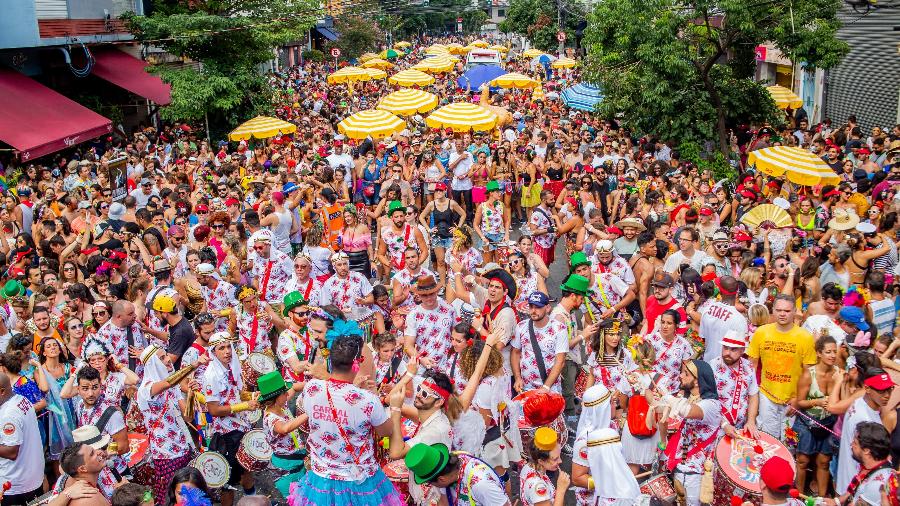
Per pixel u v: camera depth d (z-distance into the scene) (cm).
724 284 878
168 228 1371
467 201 1738
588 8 5709
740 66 2383
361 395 555
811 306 898
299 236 1477
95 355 766
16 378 780
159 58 3155
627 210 1364
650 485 671
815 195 1460
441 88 3972
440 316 847
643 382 713
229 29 2698
